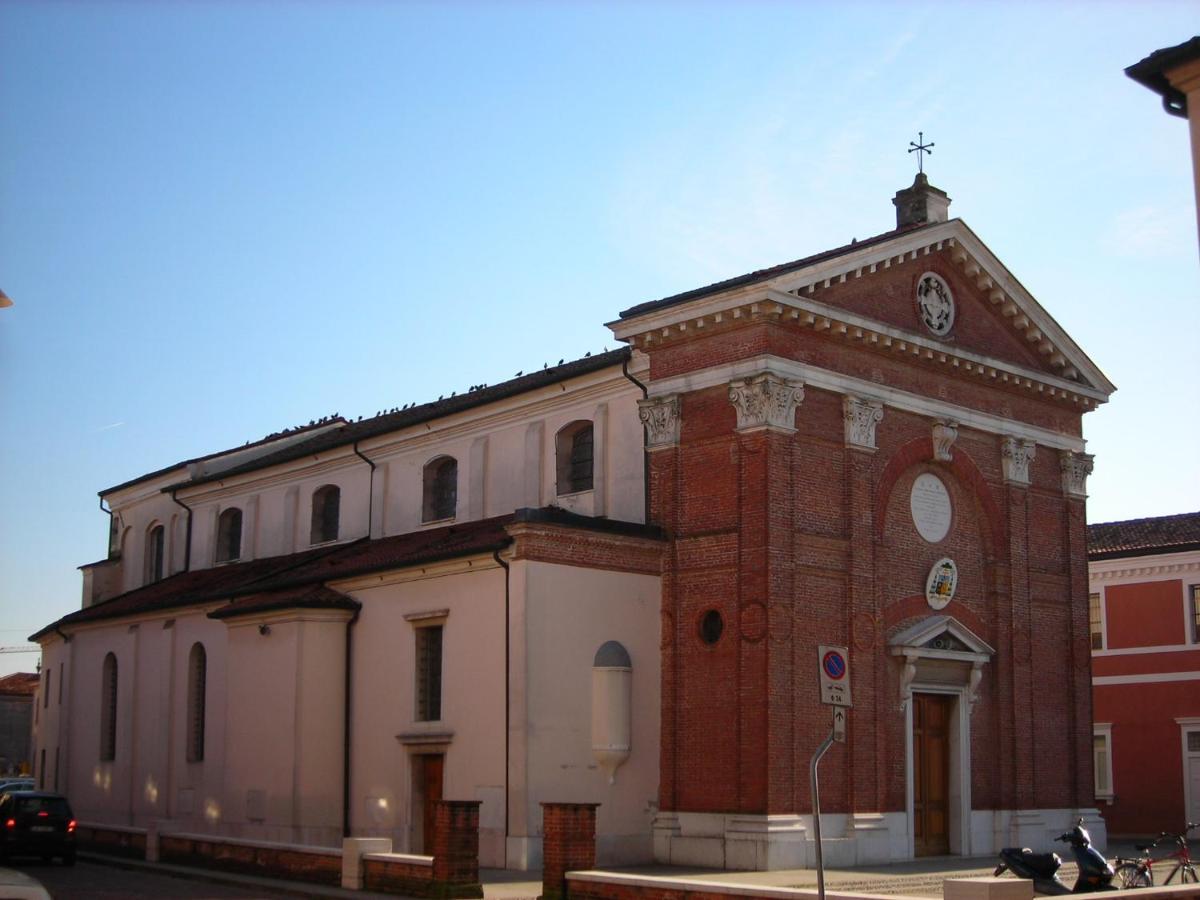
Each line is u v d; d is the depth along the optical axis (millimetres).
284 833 33031
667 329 31641
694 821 29734
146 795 41250
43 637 49250
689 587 30859
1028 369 35906
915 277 33812
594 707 30062
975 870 29016
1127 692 48438
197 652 40281
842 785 29953
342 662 34094
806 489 30438
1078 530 37469
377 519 40656
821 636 30141
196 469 49219
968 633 33375
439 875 23547
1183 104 17172
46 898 13625
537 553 29750
